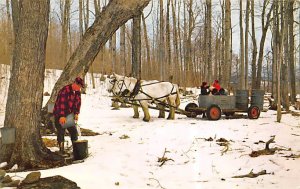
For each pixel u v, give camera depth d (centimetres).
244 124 1598
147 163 984
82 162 980
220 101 1820
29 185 732
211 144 1180
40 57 968
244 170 890
